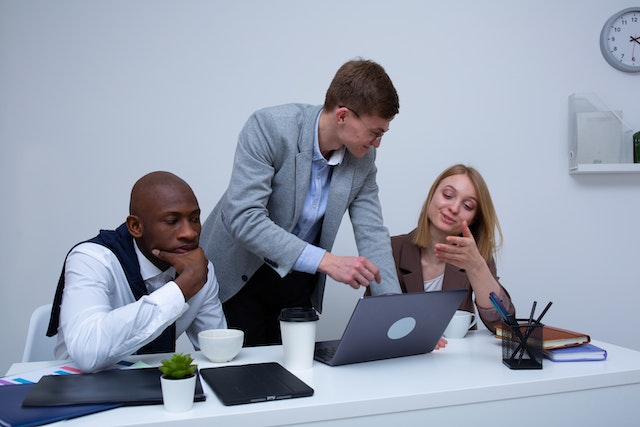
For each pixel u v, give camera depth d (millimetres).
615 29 2730
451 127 2578
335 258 1275
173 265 1146
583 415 980
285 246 1288
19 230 2180
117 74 2262
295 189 1440
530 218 2654
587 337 1164
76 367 1066
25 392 869
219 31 2354
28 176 2188
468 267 1390
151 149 2293
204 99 2340
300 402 820
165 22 2305
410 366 1067
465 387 901
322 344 1235
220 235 1605
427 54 2557
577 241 2701
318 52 2449
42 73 2199
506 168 2635
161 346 1296
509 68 2646
